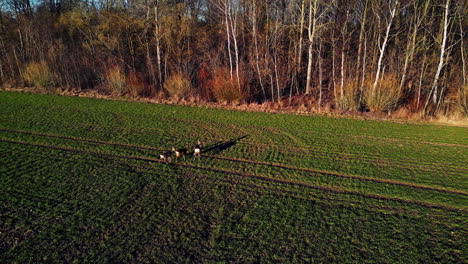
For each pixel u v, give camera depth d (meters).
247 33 35.75
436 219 9.40
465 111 22.38
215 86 27.47
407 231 8.78
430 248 8.07
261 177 12.09
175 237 8.24
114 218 9.00
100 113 21.59
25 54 37.69
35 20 38.25
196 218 9.14
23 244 7.79
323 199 10.48
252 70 30.69
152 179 11.57
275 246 8.02
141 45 36.00
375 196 10.79
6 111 20.91
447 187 11.56
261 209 9.74
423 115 23.73
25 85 32.97
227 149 15.24
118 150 14.46
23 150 13.95
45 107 22.73
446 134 19.06
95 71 33.62
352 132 19.12
